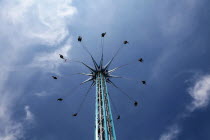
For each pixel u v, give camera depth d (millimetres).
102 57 51219
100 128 28734
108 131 28109
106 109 32594
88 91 48062
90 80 48812
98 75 47125
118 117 46531
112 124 29484
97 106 34188
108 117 30703
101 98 36344
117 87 49562
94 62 50406
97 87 40688
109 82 49281
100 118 30781
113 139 27188
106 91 38156
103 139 27047
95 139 27438
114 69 50594
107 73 49531
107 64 50469
